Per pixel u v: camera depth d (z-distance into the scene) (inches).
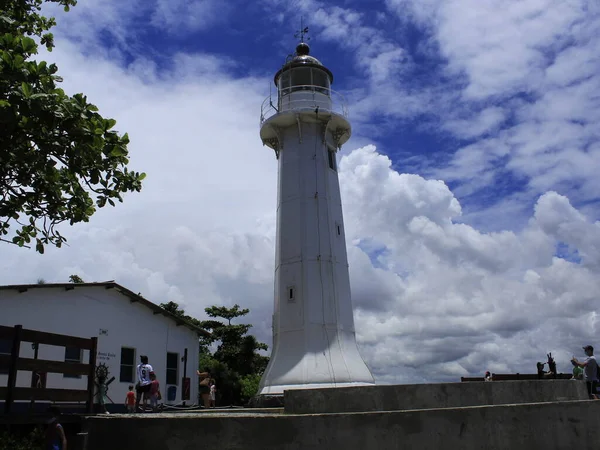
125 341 927.7
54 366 470.3
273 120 1015.0
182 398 1015.0
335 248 949.2
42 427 439.2
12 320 768.9
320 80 1059.3
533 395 524.7
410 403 485.7
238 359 1503.4
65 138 379.9
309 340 863.7
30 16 516.7
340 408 475.5
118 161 426.3
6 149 378.9
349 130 1053.2
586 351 570.9
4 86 351.3
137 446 366.6
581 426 437.1
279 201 995.3
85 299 873.5
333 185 1003.9
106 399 864.3
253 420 359.9
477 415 397.7
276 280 951.0
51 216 456.1
